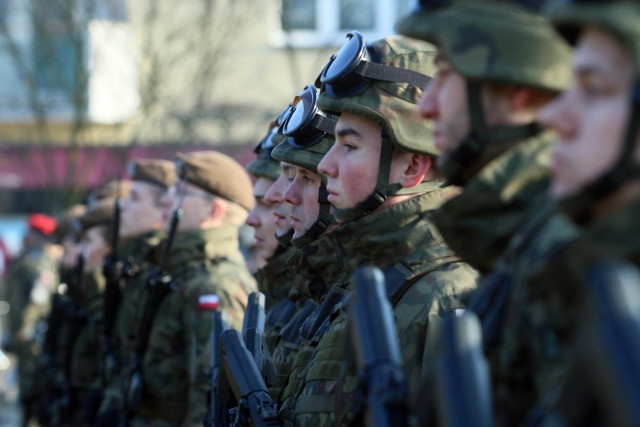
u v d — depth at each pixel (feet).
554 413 11.27
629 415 9.58
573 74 12.16
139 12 90.94
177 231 35.14
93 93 91.66
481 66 14.46
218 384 23.57
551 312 12.67
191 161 35.47
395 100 20.65
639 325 9.67
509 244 14.28
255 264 33.86
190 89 91.50
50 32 92.38
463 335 12.12
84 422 46.62
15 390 84.84
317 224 24.35
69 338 49.19
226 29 91.45
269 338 28.22
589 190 11.89
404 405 14.64
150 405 34.37
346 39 21.48
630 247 11.65
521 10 14.66
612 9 11.50
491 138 14.82
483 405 11.85
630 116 11.54
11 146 98.63
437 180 21.03
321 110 22.58
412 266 19.99
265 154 30.58
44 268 69.15
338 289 22.25
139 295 39.78
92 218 49.70
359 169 20.92
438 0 15.20
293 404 21.09
